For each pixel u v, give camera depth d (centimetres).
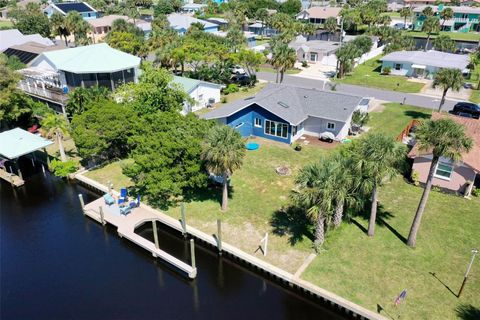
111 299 2375
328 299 2208
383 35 9381
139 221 2955
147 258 2733
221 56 6362
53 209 3288
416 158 3331
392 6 15925
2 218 3164
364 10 11438
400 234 2720
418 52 7575
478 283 2284
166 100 4122
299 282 2308
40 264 2662
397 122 4781
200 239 2753
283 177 3512
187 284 2494
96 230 3019
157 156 2948
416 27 12456
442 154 2270
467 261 2464
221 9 14438
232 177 3519
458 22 12038
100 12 14488
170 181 2914
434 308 2117
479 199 3166
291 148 4122
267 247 2612
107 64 4781
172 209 3088
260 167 3700
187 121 3269
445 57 7162
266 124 4294
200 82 5175
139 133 3534
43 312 2283
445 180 3266
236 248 2609
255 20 12312
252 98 4519
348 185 2467
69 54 5181
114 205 3166
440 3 14238
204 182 2972
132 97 4175
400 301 2142
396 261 2461
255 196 3222
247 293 2403
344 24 11025
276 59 5597
